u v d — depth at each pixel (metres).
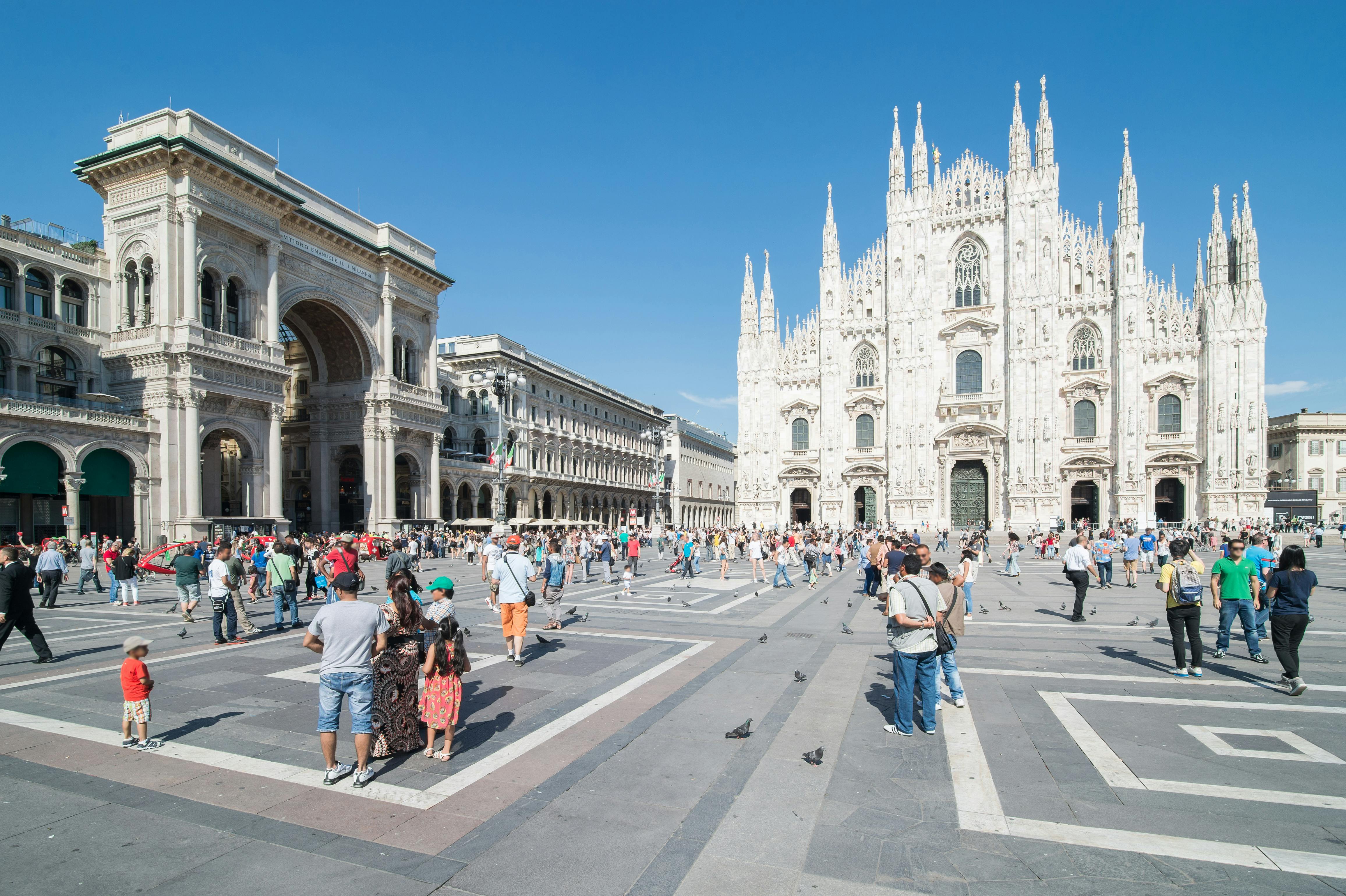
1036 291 64.25
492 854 6.05
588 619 18.73
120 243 43.16
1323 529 61.50
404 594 8.62
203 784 7.56
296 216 49.59
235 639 15.76
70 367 42.12
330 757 7.52
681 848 6.15
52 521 41.31
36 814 6.83
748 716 9.84
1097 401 62.84
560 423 88.56
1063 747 8.58
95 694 11.25
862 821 6.64
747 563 43.09
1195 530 52.62
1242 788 7.34
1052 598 23.86
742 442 74.38
